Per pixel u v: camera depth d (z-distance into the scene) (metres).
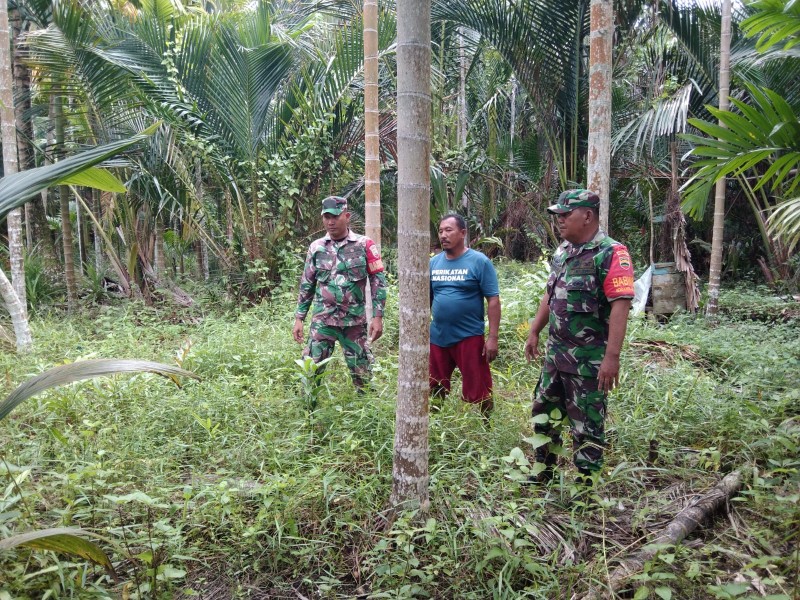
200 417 3.74
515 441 3.42
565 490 2.89
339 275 4.14
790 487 2.77
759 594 2.12
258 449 3.44
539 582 2.29
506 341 5.40
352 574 2.45
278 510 2.67
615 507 2.84
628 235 10.59
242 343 5.81
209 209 9.20
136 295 9.04
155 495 2.89
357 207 10.77
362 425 3.49
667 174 9.33
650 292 8.27
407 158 2.40
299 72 8.86
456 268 3.77
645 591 1.90
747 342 5.72
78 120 8.33
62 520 2.46
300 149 8.52
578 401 2.88
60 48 6.95
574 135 8.54
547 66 8.16
